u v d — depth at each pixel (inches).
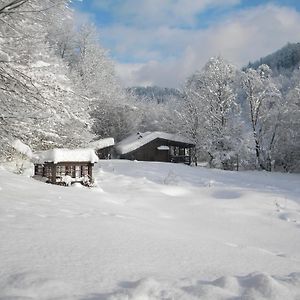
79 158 569.3
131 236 223.5
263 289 123.5
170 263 168.2
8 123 362.9
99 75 1849.2
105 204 413.1
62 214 283.7
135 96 2438.5
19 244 177.5
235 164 1726.1
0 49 345.4
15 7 320.5
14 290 117.9
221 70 1732.3
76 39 1836.9
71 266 147.6
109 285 127.2
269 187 990.4
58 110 422.6
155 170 1186.6
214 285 129.7
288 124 1610.5
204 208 512.7
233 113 1716.3
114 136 2150.6
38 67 396.5
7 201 309.6
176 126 1993.1
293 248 330.3
